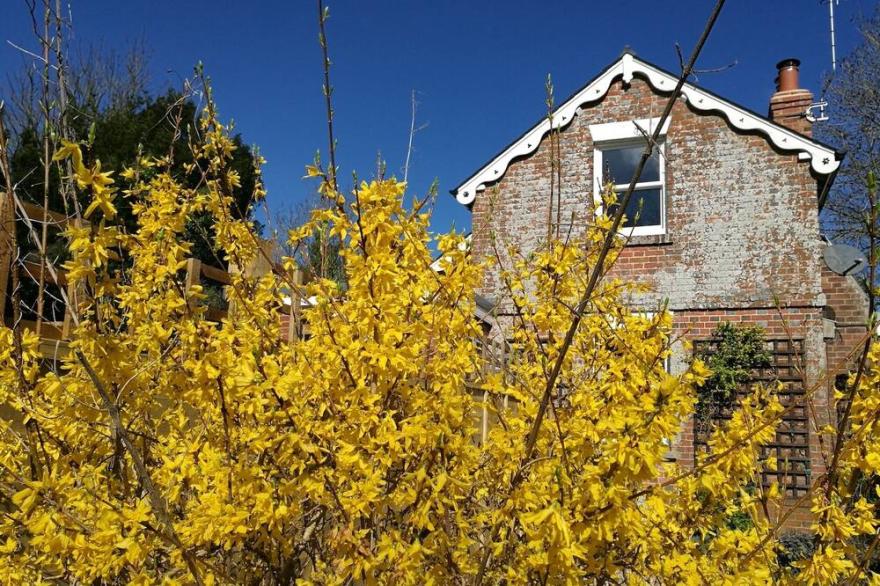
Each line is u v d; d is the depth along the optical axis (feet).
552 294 9.81
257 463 6.84
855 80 53.78
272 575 7.57
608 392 7.88
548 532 5.74
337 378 7.24
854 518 7.44
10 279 12.44
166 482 7.80
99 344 6.76
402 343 7.62
